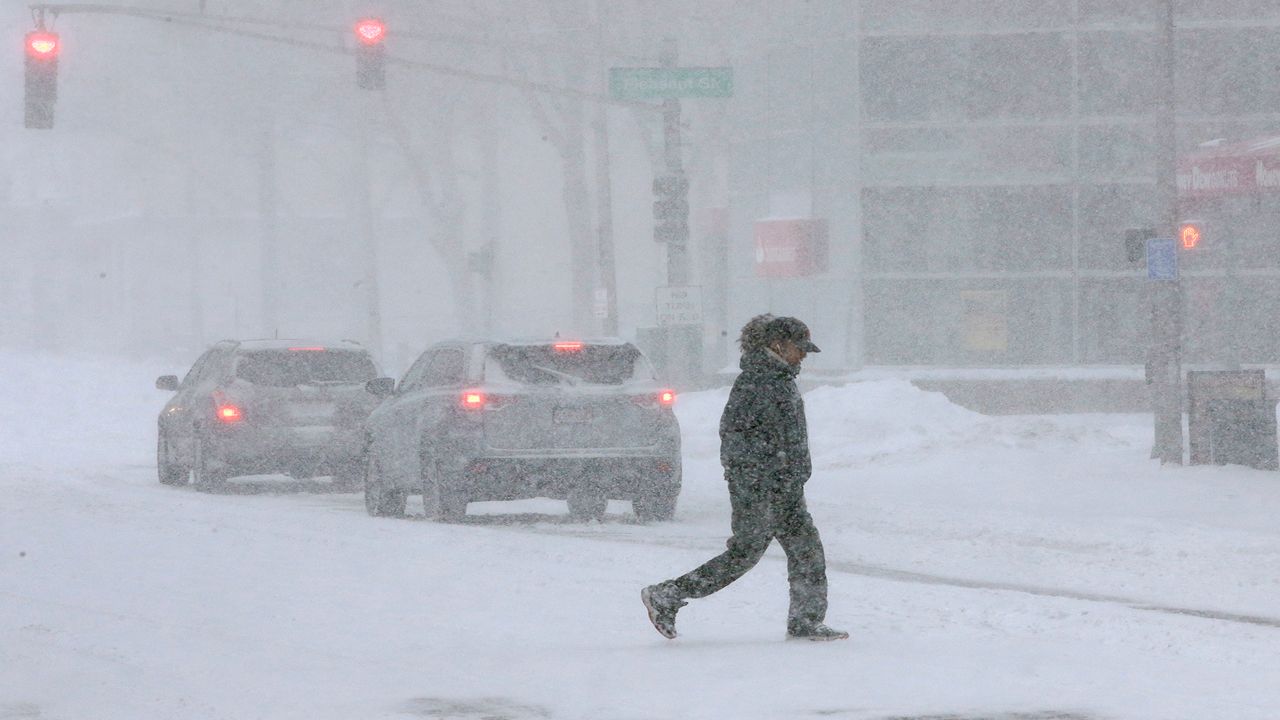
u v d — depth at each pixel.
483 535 64.31
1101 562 53.66
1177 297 86.75
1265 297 145.25
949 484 82.06
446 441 69.31
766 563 55.84
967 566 53.59
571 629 40.72
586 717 29.80
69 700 32.03
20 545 60.81
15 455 116.31
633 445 70.06
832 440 101.69
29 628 40.81
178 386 95.75
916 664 34.56
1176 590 47.56
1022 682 32.38
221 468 87.44
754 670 34.06
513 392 69.12
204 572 52.53
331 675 34.28
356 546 60.28
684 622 41.81
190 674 34.53
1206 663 34.94
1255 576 49.94
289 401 88.12
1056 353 148.12
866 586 47.94
